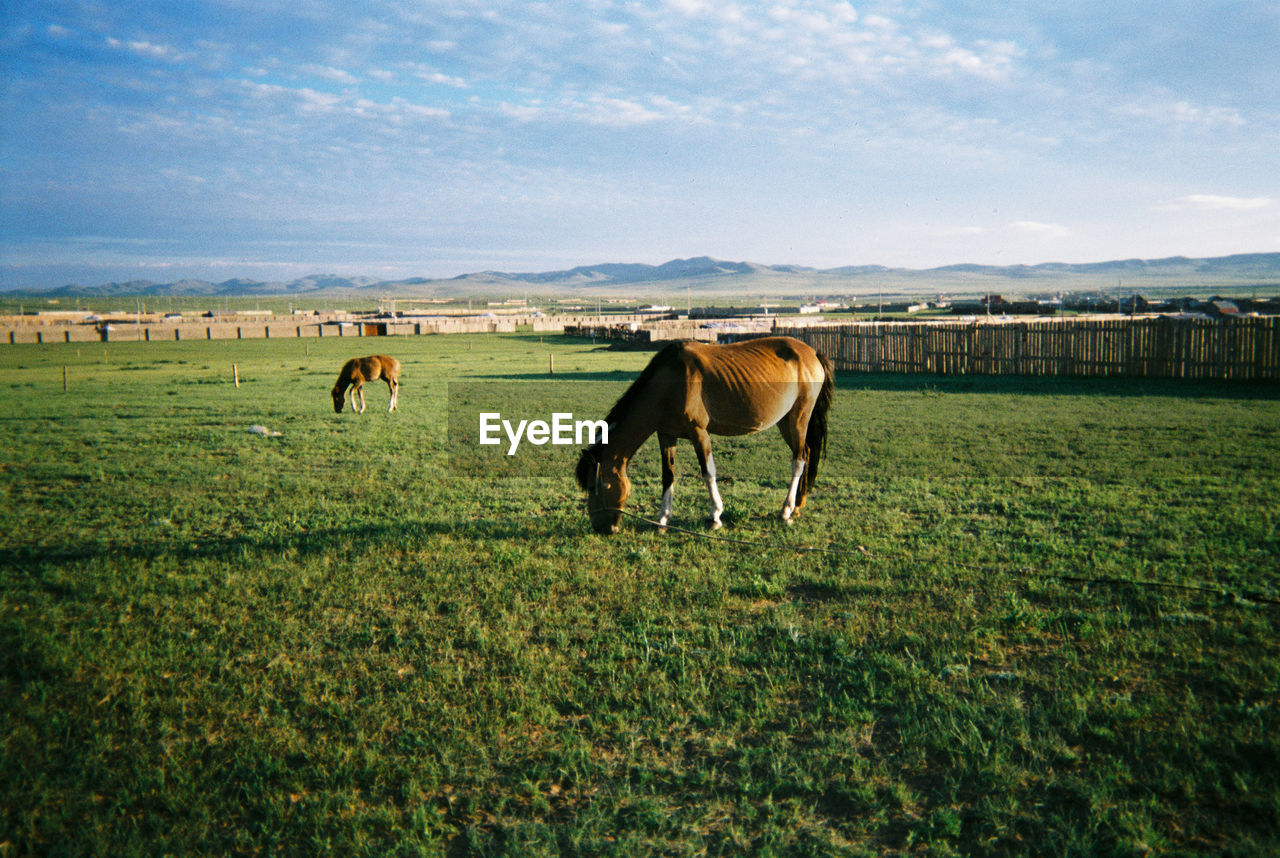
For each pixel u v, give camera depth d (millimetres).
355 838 3916
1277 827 3779
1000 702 5016
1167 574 7211
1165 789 4094
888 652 5891
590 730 4906
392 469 14078
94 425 19938
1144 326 25859
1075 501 10266
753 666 5727
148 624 6723
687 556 8367
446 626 6621
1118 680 5320
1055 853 3670
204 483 12930
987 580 7277
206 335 84875
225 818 4145
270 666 5859
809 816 4020
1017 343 29344
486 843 3875
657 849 3795
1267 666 5320
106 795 4395
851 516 9953
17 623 6629
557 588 7465
